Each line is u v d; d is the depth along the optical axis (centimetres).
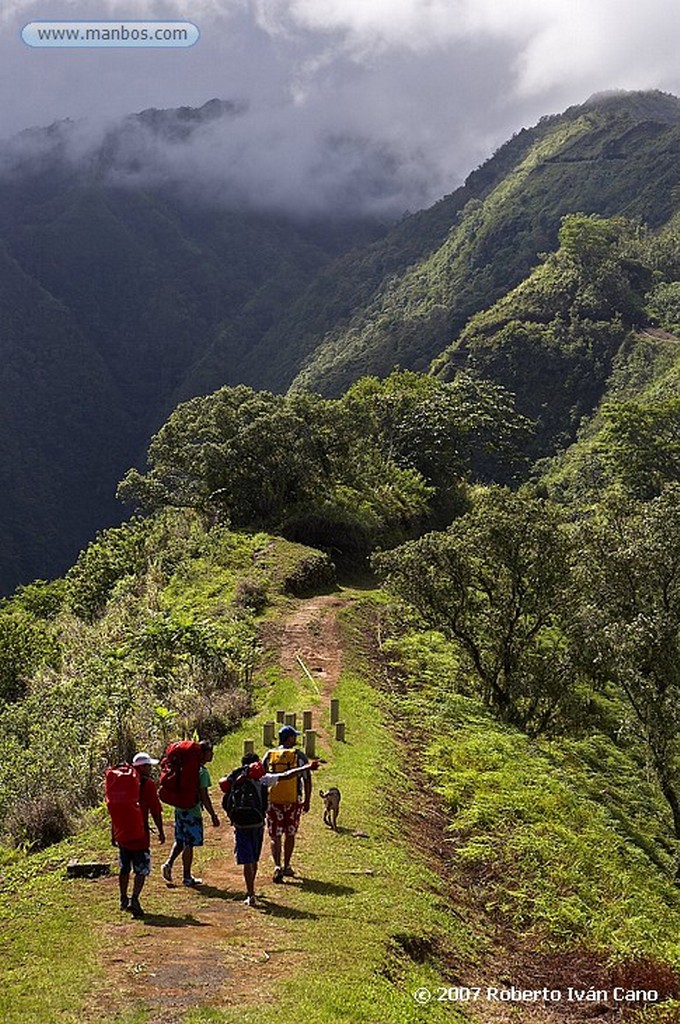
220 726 2144
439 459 6247
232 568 3909
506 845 1653
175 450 5034
